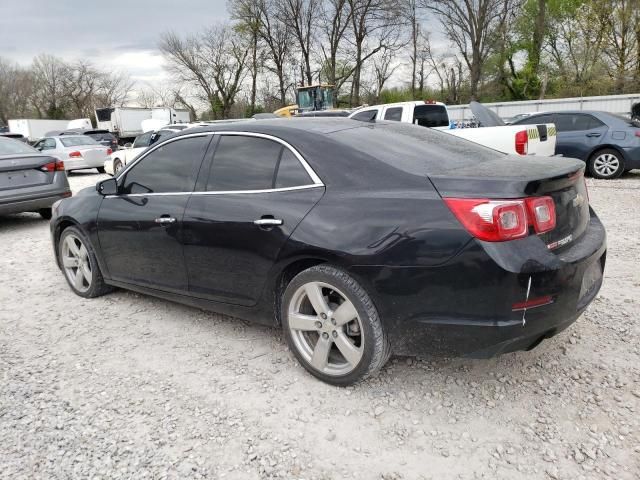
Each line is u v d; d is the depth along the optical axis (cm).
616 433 258
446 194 260
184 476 240
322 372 308
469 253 249
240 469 244
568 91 3338
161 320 420
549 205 263
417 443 257
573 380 305
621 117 1073
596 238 303
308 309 317
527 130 827
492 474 235
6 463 252
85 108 7319
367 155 298
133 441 265
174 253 371
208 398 302
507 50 3931
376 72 4750
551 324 261
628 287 443
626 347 340
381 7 4166
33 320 432
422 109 1202
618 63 3041
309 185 307
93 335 396
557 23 3600
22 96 7294
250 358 348
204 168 363
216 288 353
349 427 271
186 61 5041
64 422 284
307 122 349
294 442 261
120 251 419
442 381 311
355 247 274
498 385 304
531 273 246
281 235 303
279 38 4678
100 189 427
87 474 243
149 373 334
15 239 769
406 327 272
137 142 1625
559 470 235
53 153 1880
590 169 1085
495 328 250
